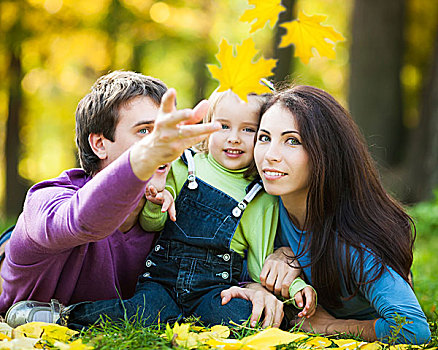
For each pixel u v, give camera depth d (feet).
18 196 42.11
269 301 8.40
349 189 8.72
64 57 41.81
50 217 7.54
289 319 9.01
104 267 8.80
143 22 39.40
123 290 9.42
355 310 9.13
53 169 61.93
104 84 8.87
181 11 41.73
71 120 52.54
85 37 40.60
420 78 48.34
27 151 53.01
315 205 8.59
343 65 51.85
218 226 9.03
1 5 38.93
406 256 8.57
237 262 9.18
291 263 8.86
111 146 8.72
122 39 39.29
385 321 7.99
